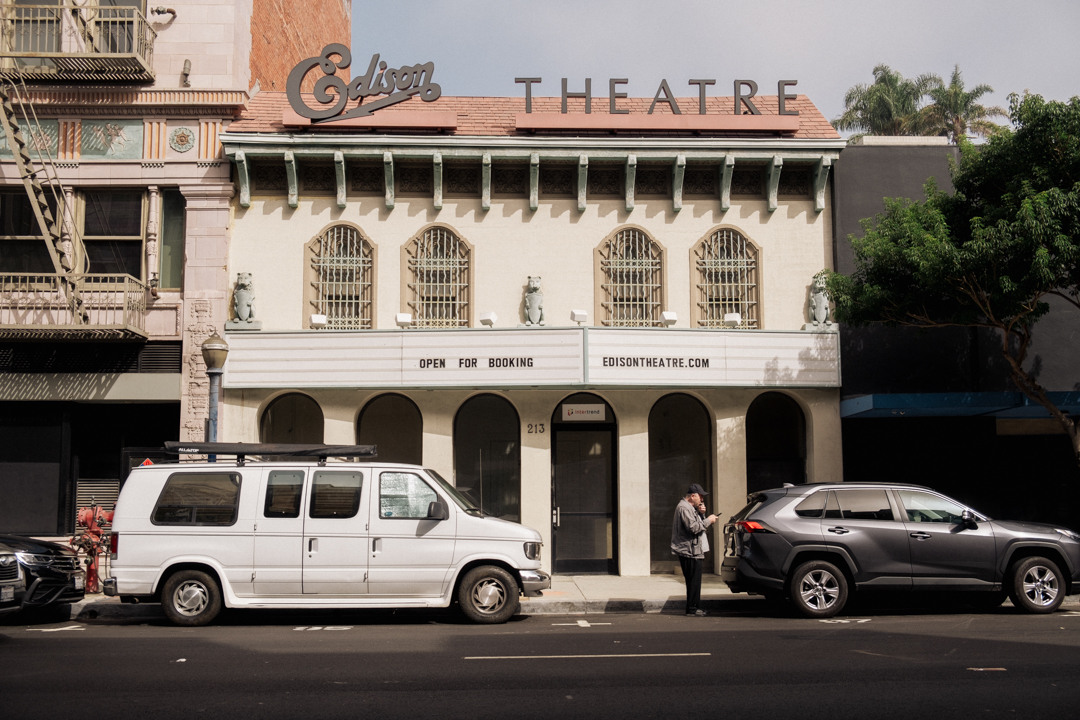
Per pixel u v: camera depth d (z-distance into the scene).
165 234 15.56
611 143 15.24
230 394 14.98
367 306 15.40
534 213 15.61
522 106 16.56
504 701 6.21
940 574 10.47
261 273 15.38
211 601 10.08
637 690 6.54
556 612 11.73
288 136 15.09
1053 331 15.39
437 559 10.20
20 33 15.62
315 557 10.06
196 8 15.78
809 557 10.66
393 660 7.81
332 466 10.37
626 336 14.48
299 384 14.67
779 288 15.57
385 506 10.27
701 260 15.61
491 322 14.80
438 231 15.58
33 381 14.82
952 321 12.84
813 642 8.66
